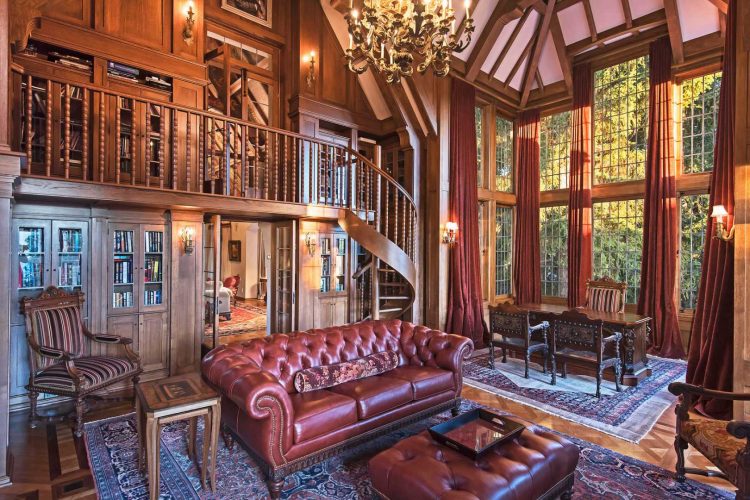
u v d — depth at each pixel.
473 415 2.80
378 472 2.22
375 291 5.82
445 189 6.62
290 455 2.57
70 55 4.41
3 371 2.58
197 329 4.93
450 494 1.89
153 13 4.88
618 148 6.95
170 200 4.26
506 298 8.11
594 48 6.88
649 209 6.25
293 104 6.12
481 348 6.65
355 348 3.77
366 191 5.76
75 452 3.09
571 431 3.49
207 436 2.66
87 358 3.89
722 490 2.64
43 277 4.00
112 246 4.41
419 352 3.97
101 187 3.79
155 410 2.40
